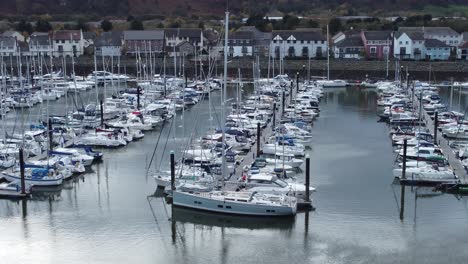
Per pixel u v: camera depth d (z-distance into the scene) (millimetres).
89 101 99062
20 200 48625
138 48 144750
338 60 141125
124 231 42812
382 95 107500
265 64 140875
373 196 49938
